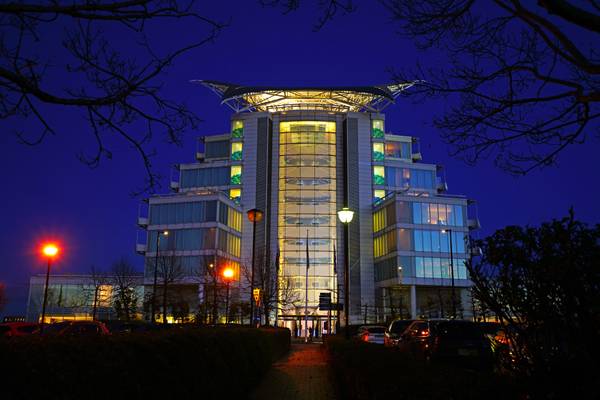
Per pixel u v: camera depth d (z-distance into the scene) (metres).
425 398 4.69
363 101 93.12
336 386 13.40
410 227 76.56
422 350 16.88
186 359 7.93
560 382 4.36
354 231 85.38
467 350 14.98
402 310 76.12
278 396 13.72
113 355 5.86
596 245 4.90
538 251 5.27
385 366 6.95
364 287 83.12
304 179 89.62
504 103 6.90
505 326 5.48
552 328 4.88
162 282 69.38
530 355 4.95
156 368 6.80
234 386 10.90
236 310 63.84
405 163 89.88
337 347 13.96
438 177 93.75
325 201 88.69
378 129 90.56
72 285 81.56
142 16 6.08
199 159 95.12
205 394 8.66
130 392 6.02
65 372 4.92
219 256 75.12
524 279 5.26
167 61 6.77
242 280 78.50
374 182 88.00
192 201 78.69
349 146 88.94
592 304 4.64
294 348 40.72
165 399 6.90
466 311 71.38
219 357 9.75
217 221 77.12
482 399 4.39
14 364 4.50
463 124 7.25
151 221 79.38
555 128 6.99
